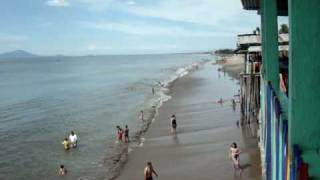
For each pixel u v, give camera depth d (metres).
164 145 28.17
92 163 26.30
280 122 6.05
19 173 25.47
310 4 4.41
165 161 24.39
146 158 25.55
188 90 61.50
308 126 4.61
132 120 40.22
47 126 40.94
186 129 32.34
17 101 65.19
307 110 4.61
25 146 32.56
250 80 28.36
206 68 120.31
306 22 4.45
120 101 56.59
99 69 167.25
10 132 38.88
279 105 6.81
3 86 93.81
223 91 57.12
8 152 30.75
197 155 24.75
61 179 23.75
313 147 4.60
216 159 23.45
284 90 10.29
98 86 83.75
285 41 20.97
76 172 24.72
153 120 38.03
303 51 4.51
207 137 28.84
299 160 4.25
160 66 166.12
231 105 42.47
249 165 21.62
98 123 40.41
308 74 4.54
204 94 54.75
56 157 28.61
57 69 184.38
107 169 24.52
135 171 23.28
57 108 54.22
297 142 4.67
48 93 75.12
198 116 37.50
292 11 4.46
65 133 36.94
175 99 51.66
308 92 4.57
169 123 35.47
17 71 172.25
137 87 74.94
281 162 5.84
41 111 52.38
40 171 25.66
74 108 53.00
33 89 84.75
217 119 34.97
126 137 30.92
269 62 10.30
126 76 110.56
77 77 118.00
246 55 28.67
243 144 25.62
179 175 21.56
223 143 26.62
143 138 31.12
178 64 178.75
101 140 32.69
